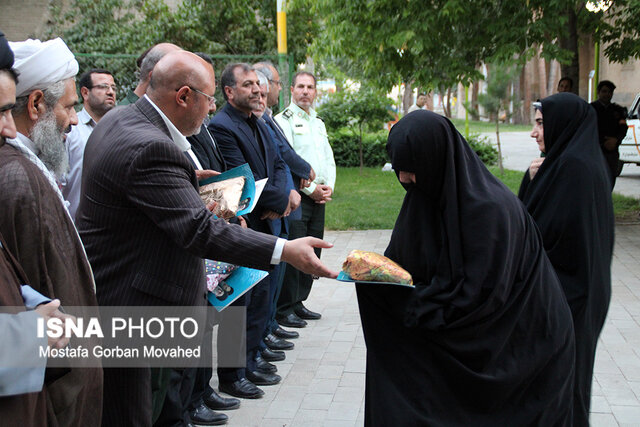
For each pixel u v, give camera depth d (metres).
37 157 2.13
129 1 12.48
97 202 2.44
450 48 8.24
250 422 3.74
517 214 2.56
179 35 11.56
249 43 12.08
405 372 2.56
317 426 3.67
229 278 3.03
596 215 3.12
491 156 17.75
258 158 4.19
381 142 16.72
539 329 2.55
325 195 5.28
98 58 8.07
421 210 2.62
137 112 2.57
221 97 8.41
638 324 5.18
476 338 2.45
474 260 2.42
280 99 8.50
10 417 1.66
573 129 3.29
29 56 2.14
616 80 21.45
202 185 3.27
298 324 5.37
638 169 16.42
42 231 1.90
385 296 2.63
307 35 12.37
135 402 2.55
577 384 3.07
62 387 1.96
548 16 7.59
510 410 2.54
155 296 2.47
